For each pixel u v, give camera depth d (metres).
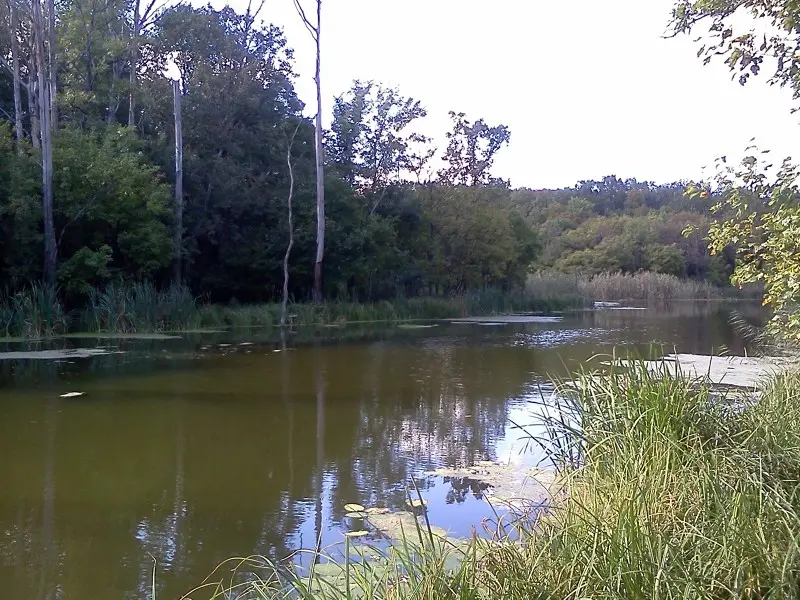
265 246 25.83
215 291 26.88
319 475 6.48
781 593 3.07
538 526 4.34
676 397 5.36
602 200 89.12
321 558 4.60
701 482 4.10
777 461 4.59
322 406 9.52
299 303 25.70
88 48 24.00
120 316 18.61
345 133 31.27
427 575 3.34
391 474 6.51
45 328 16.95
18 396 9.98
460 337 19.28
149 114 26.00
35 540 4.98
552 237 66.81
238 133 27.14
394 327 22.88
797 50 6.14
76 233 19.97
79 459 6.94
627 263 56.25
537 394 10.34
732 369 11.52
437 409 9.34
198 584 4.29
